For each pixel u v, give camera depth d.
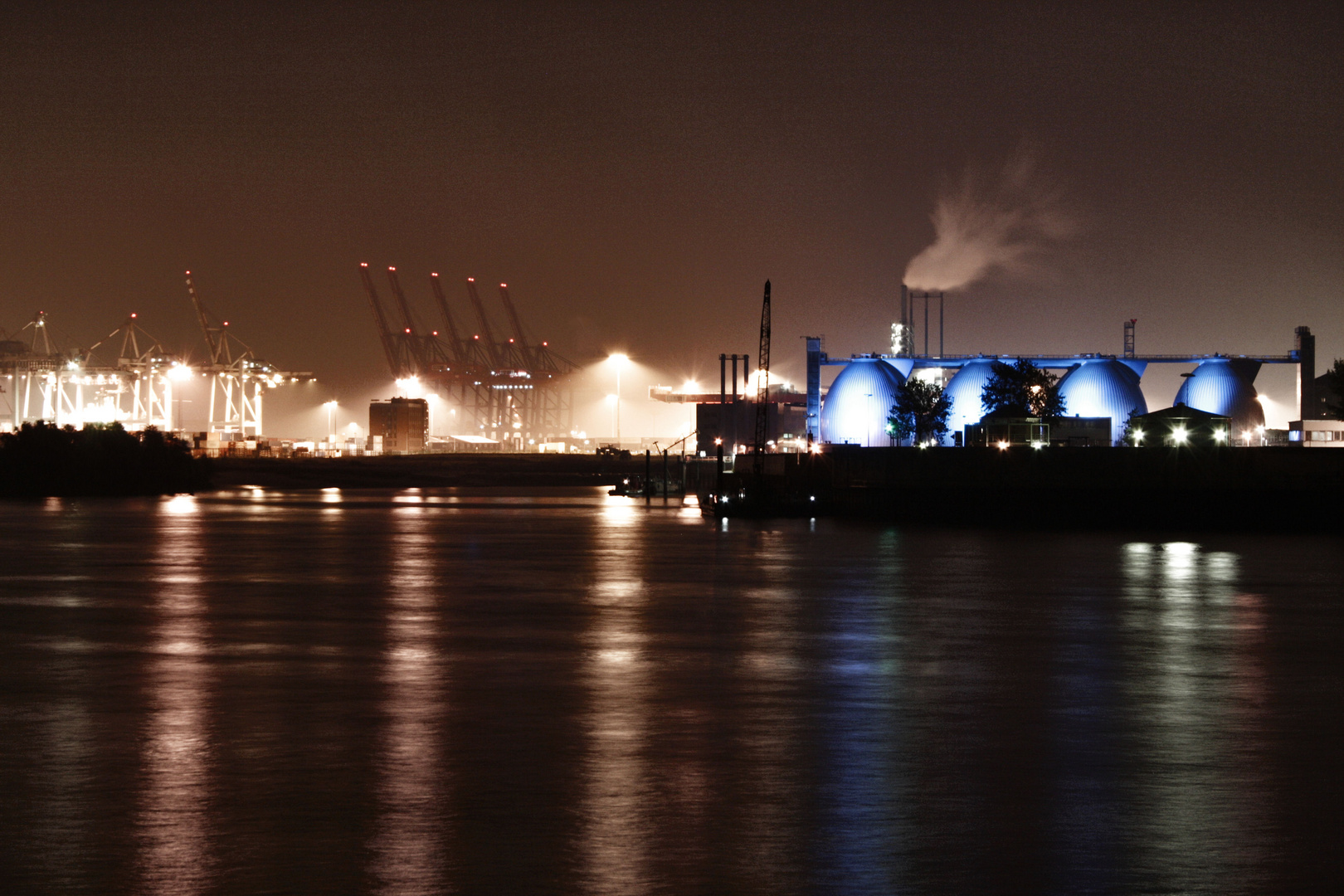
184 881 31.11
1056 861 32.91
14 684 60.50
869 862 32.78
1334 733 49.84
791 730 50.00
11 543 165.75
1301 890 30.83
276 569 128.25
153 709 53.94
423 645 74.69
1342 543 181.88
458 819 36.59
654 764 43.81
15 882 31.06
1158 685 61.84
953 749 46.53
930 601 101.44
